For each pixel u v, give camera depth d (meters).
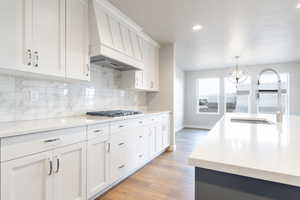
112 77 2.94
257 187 0.55
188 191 2.01
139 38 3.03
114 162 2.05
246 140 0.91
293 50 4.11
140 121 2.62
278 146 0.79
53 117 1.99
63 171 1.45
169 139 3.68
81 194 1.60
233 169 0.55
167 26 2.85
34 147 1.24
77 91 2.30
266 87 5.60
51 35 1.62
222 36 3.27
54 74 1.64
